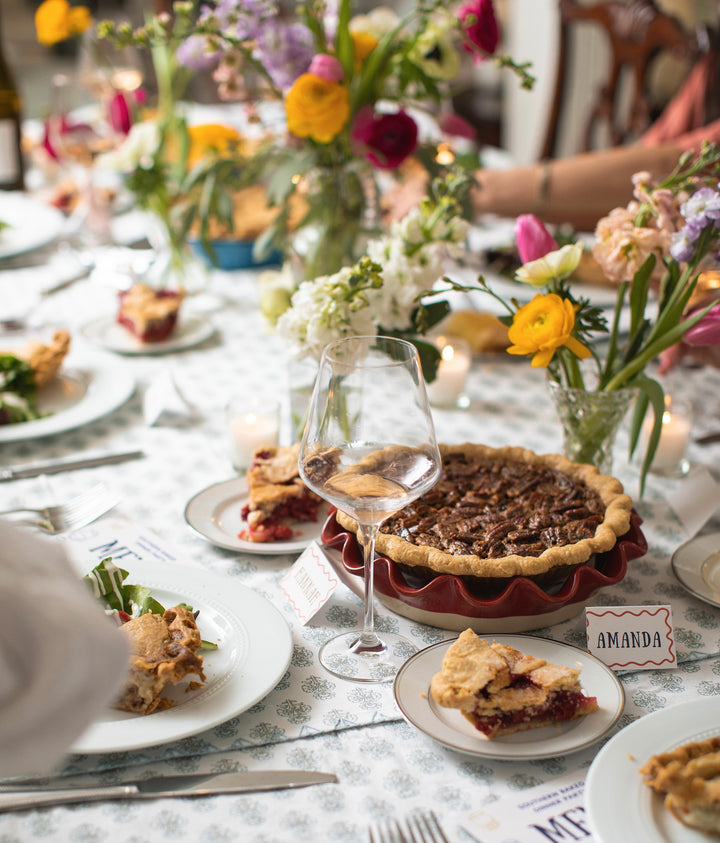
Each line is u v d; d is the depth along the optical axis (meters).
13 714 0.43
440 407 1.42
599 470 1.13
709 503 1.09
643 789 0.63
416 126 1.38
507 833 0.64
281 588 0.95
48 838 0.63
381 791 0.68
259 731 0.74
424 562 0.85
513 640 0.83
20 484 1.18
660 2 3.62
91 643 0.44
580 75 4.15
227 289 1.96
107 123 2.28
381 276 1.07
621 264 1.00
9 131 2.44
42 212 2.26
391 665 0.83
